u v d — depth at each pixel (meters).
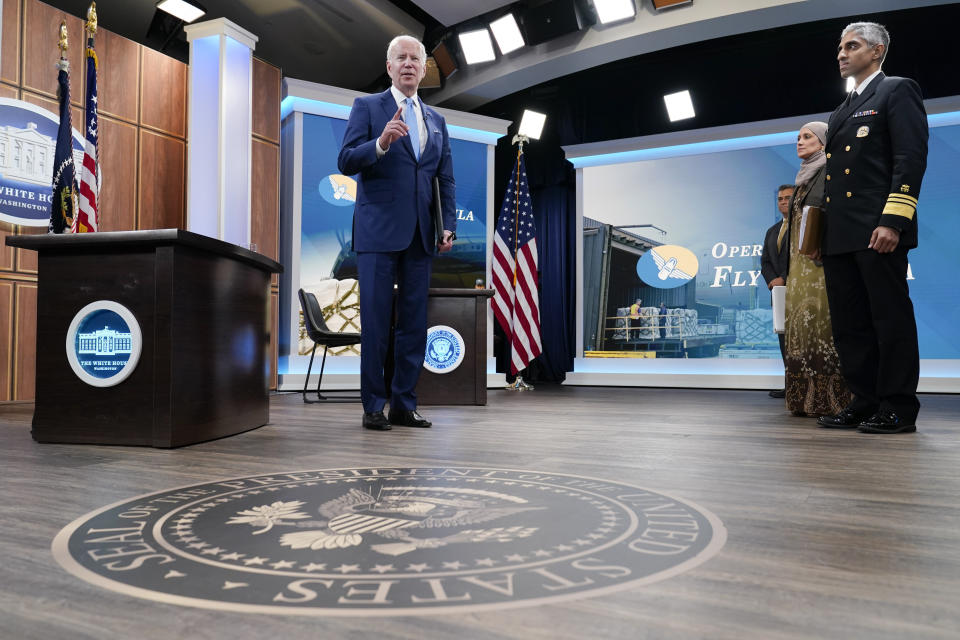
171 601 0.88
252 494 1.54
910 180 2.73
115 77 5.48
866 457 2.14
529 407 4.30
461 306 4.39
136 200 5.62
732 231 7.41
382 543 1.15
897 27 6.61
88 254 2.36
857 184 2.89
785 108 7.16
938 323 6.51
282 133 6.79
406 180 2.91
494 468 1.89
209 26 5.64
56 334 2.38
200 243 2.36
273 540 1.16
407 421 3.05
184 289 2.35
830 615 0.83
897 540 1.18
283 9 6.75
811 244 3.12
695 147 7.61
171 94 5.93
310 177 6.58
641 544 1.15
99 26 6.97
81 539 1.17
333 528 1.24
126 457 2.08
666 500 1.49
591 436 2.69
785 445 2.42
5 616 0.83
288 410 3.97
